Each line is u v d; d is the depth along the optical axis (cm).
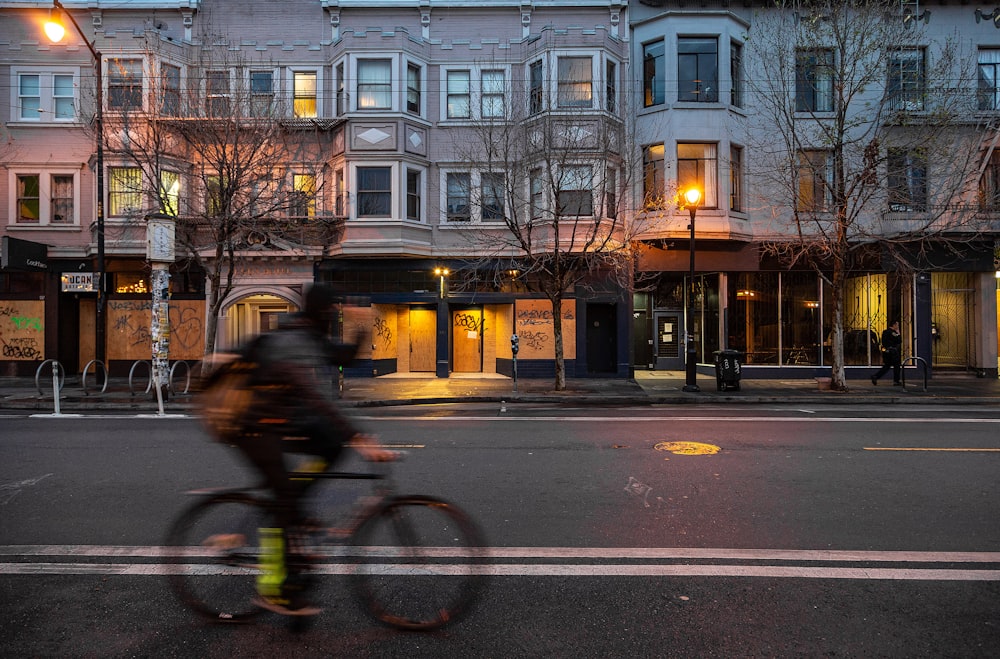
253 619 339
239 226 1491
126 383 1705
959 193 1606
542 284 1564
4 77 1895
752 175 1795
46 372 1895
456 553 407
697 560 430
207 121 1424
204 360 355
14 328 1902
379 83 1838
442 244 1897
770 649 313
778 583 393
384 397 1388
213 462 717
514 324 1891
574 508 547
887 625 338
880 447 807
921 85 1652
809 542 465
